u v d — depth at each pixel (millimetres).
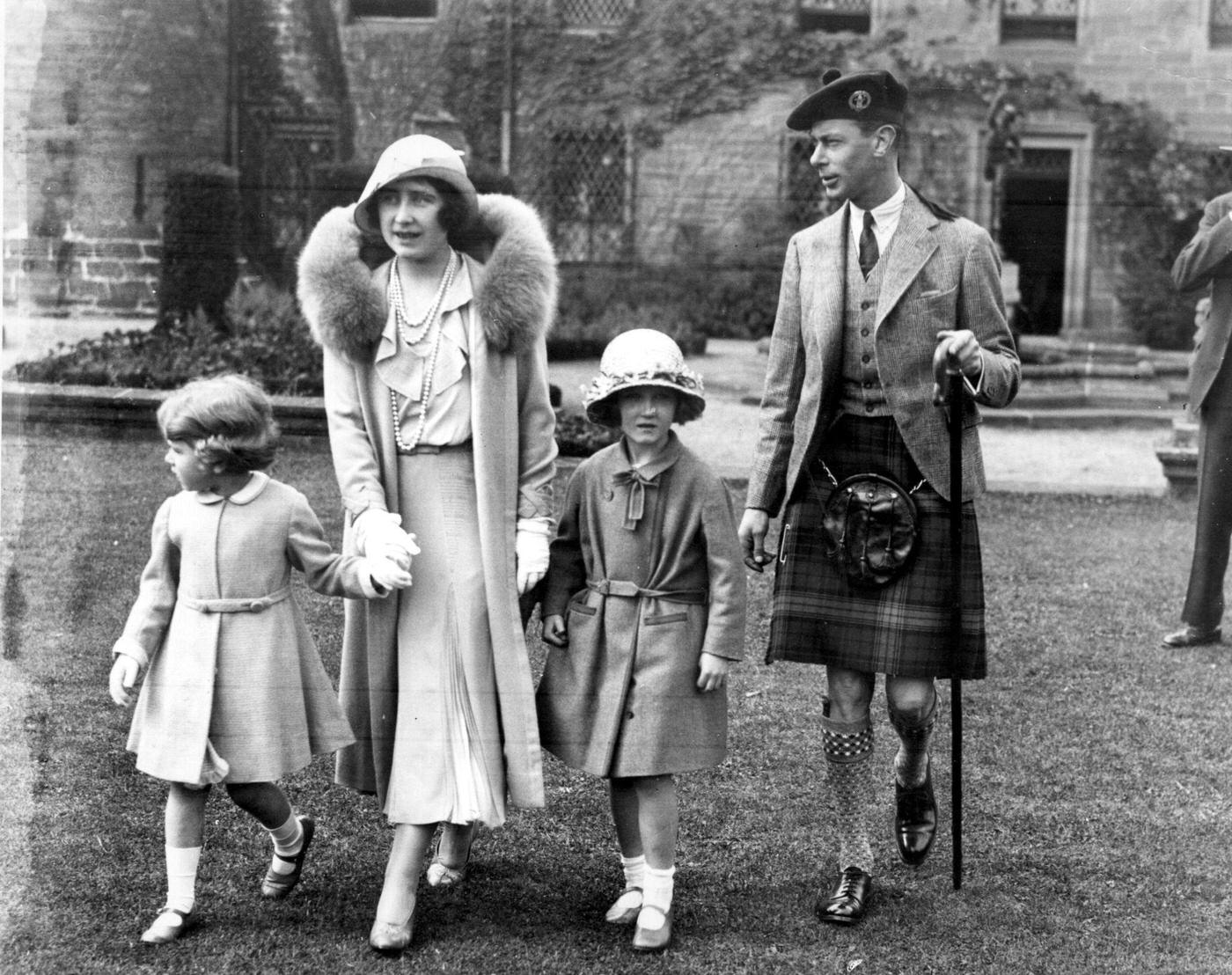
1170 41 7840
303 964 2797
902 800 3350
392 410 3037
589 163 7230
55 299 6105
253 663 2938
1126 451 7812
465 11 7094
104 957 2807
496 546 3006
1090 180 8008
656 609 2996
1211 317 4980
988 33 7984
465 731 2959
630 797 3053
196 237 6234
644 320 6961
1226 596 5660
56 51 5863
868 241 3229
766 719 4137
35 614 4504
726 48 7305
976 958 2879
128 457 6039
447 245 3105
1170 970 2830
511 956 2852
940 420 3162
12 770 3605
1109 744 4059
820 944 2936
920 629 3135
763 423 3375
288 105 6695
